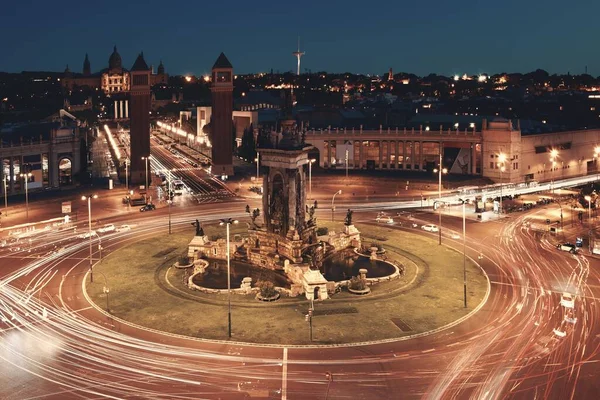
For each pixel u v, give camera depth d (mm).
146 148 172625
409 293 76000
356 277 79938
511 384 50188
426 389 49594
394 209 137375
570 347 57812
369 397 48281
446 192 160750
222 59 190750
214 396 48531
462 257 93625
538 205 138500
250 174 199000
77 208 137875
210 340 60781
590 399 47500
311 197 155375
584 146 193750
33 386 50281
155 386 50344
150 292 76688
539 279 81250
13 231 114000
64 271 86250
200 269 86125
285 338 61188
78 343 59875
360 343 59750
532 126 196625
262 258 89812
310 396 48500
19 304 71750
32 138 155000
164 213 132875
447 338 60875
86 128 193125
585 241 103125
